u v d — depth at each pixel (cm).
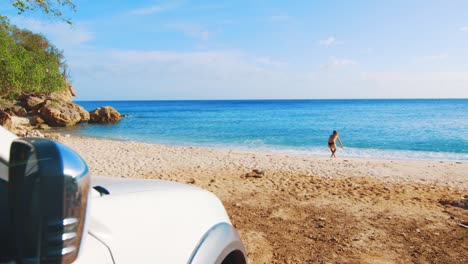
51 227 100
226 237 206
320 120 5981
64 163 104
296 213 688
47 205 100
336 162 1551
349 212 705
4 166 126
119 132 3766
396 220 656
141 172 1191
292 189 920
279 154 1961
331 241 540
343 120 5953
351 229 597
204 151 1859
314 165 1438
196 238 186
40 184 100
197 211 204
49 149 107
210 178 1084
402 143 2825
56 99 5222
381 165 1480
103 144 2091
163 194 194
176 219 184
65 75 7012
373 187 1002
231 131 3928
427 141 2959
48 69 5472
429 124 4934
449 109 10306
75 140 2391
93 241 133
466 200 784
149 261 150
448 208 756
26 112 4641
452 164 1555
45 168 101
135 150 1795
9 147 134
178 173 1180
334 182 1062
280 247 510
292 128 4369
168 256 162
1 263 108
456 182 1149
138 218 163
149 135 3447
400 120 5816
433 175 1270
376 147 2570
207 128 4381
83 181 108
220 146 2592
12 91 4000
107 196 167
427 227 616
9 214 113
